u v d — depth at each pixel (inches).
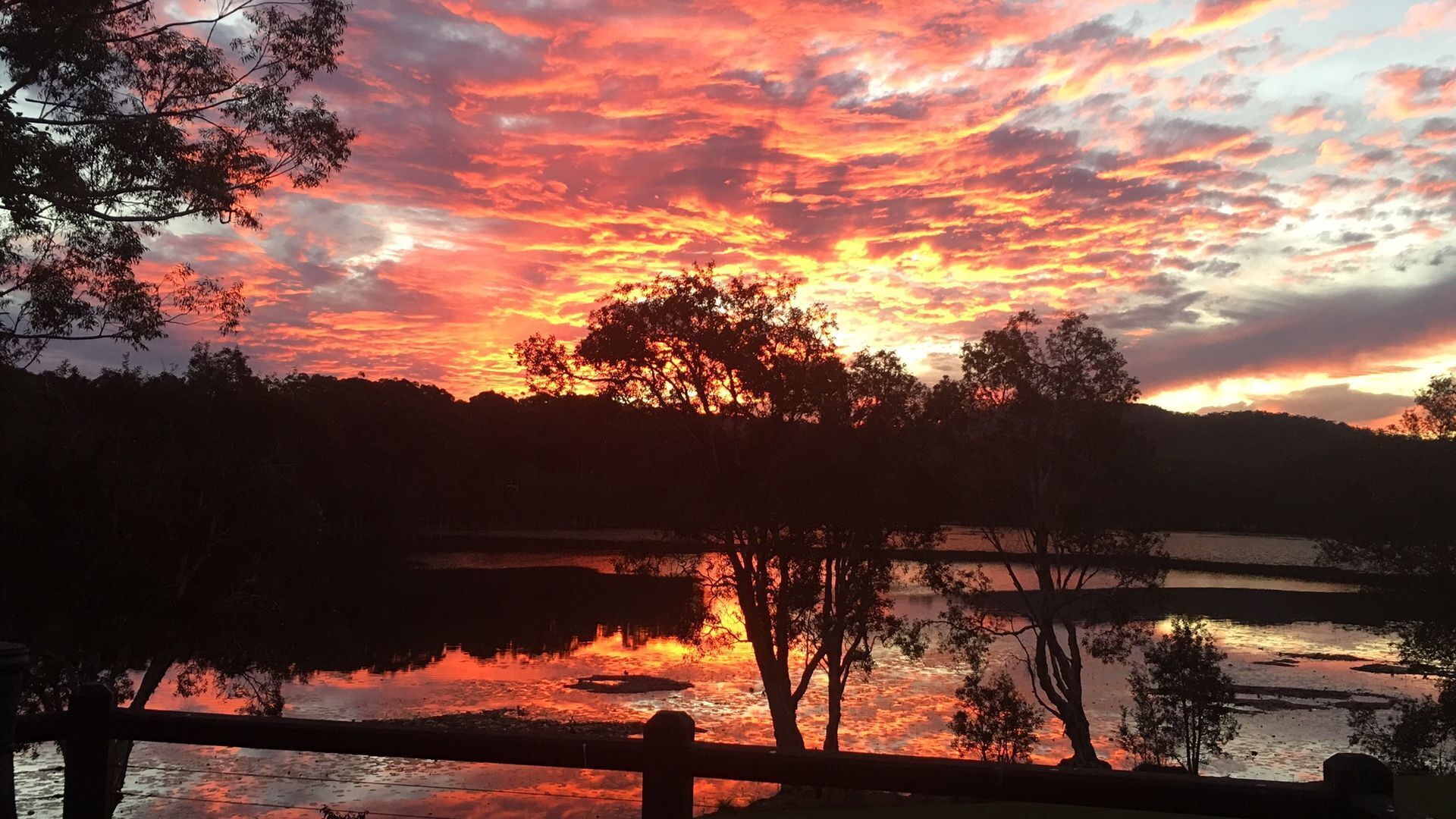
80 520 979.3
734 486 1113.4
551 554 4471.0
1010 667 2073.1
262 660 1163.9
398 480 5083.7
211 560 1131.9
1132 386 1437.0
